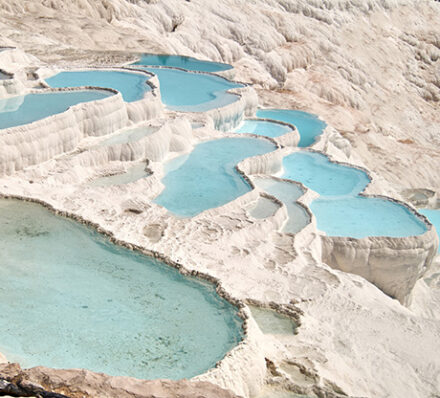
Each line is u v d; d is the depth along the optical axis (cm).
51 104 1543
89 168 1408
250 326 831
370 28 4559
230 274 1084
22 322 819
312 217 1439
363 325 1042
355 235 1455
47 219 1143
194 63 2661
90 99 1595
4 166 1259
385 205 1630
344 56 4038
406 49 4622
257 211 1398
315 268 1226
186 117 1800
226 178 1520
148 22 3100
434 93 4497
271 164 1705
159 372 730
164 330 821
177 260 1052
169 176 1507
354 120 3272
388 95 4097
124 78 1975
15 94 1622
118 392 572
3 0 2588
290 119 2506
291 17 4006
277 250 1250
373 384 876
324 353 895
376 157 2820
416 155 2967
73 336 793
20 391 561
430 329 1088
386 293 1466
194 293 923
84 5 2877
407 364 958
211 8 3528
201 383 601
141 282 948
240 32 3488
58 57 2262
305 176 1794
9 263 978
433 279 1716
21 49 2191
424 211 2308
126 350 770
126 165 1462
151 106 1698
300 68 3731
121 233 1120
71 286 921
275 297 1058
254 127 2123
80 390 570
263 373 786
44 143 1344
